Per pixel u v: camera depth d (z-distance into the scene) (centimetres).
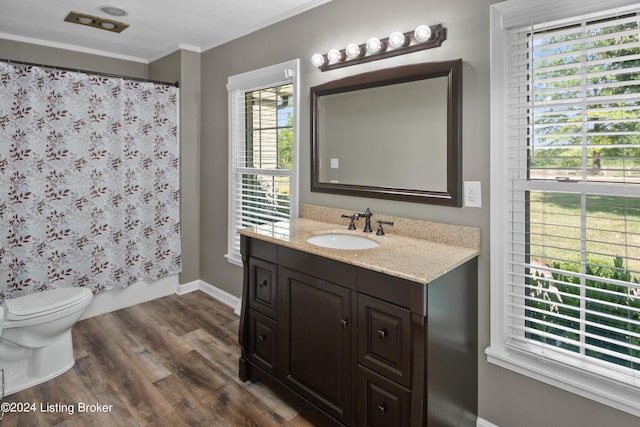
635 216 142
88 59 351
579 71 153
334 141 238
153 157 333
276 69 272
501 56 165
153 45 340
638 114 141
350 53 214
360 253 172
